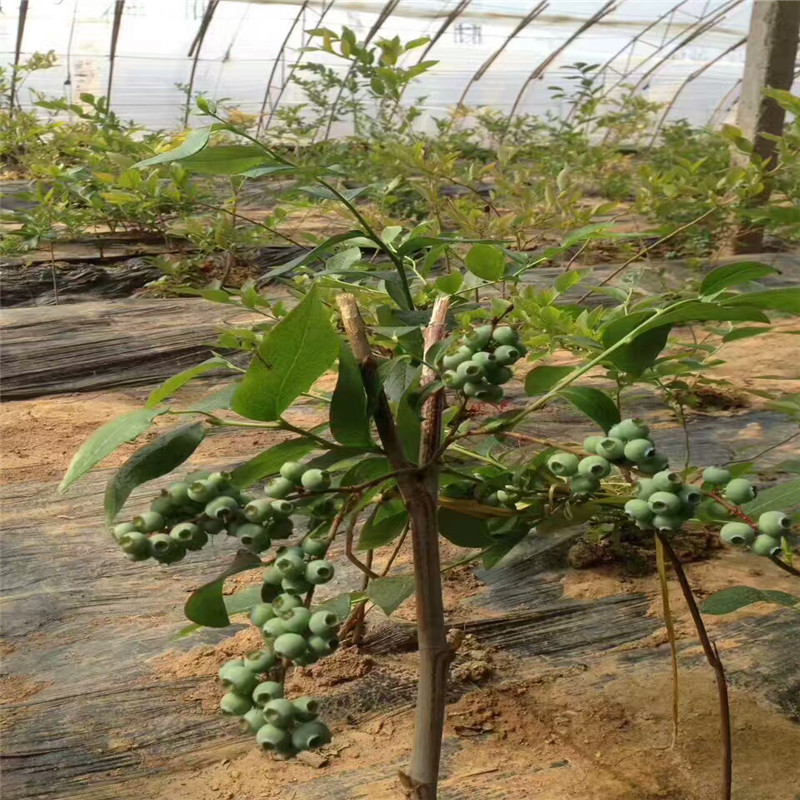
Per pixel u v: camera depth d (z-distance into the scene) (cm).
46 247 281
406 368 53
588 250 255
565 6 542
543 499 57
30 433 151
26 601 97
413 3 531
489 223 155
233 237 228
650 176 192
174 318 202
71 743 74
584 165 310
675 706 60
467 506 57
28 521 116
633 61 627
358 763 70
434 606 46
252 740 74
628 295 95
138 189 189
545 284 212
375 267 73
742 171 159
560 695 78
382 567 101
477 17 557
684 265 239
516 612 91
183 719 76
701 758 69
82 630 91
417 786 46
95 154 269
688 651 84
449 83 618
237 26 541
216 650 86
